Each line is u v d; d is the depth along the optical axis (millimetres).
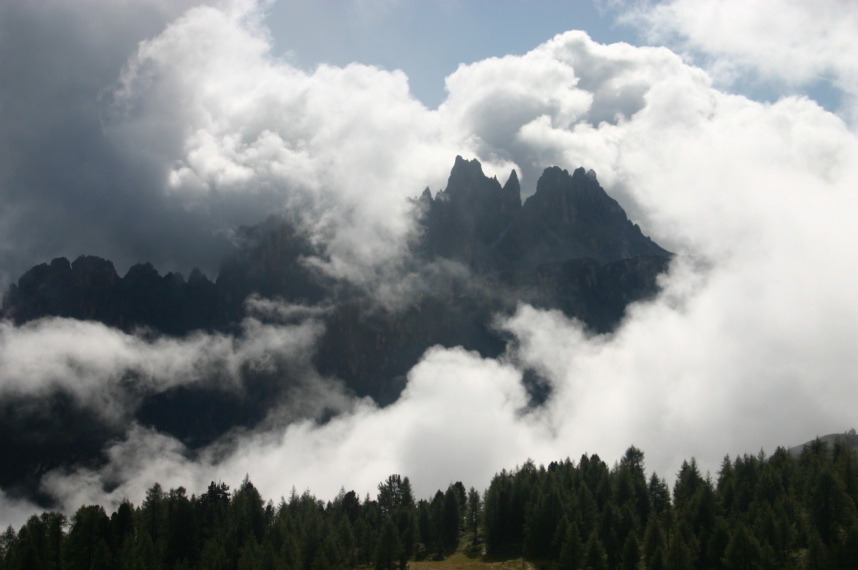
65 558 162250
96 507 174500
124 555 158750
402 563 183000
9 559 158750
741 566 148625
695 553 156125
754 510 165875
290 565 168750
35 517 165625
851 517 155625
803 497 170750
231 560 172250
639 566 159000
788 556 152500
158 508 180000
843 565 146500
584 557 160750
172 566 168875
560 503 181500
